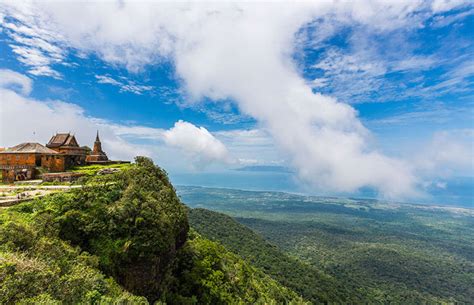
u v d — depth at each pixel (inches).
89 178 1680.6
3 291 540.4
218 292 1568.7
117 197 1277.1
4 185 1689.2
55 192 1352.1
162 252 1178.6
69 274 748.6
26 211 1096.8
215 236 4645.7
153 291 1130.7
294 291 3479.3
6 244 731.4
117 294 809.5
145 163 1675.7
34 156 2039.9
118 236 1101.1
